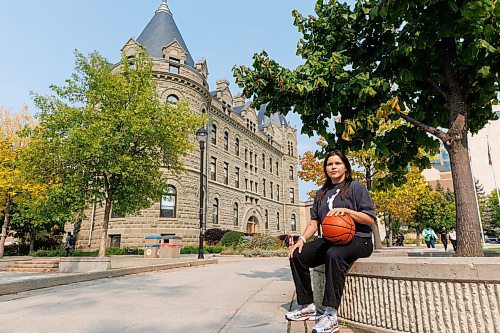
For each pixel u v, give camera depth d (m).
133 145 16.34
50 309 4.62
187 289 6.53
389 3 4.20
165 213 26.25
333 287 3.36
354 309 3.64
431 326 2.92
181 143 17.22
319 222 3.93
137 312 4.36
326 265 3.45
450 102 4.92
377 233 14.07
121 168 14.67
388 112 4.93
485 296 2.65
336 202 3.77
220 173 34.53
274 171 49.00
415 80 5.18
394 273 3.19
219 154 34.81
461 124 4.74
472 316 2.70
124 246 24.84
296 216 52.62
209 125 33.22
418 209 41.44
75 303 5.06
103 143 14.34
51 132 15.02
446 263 2.85
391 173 6.49
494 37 4.46
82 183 15.15
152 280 8.26
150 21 33.06
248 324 3.68
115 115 15.07
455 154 4.74
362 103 5.76
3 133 22.95
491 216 53.06
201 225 17.08
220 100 37.12
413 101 5.89
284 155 52.31
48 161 14.98
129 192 15.58
